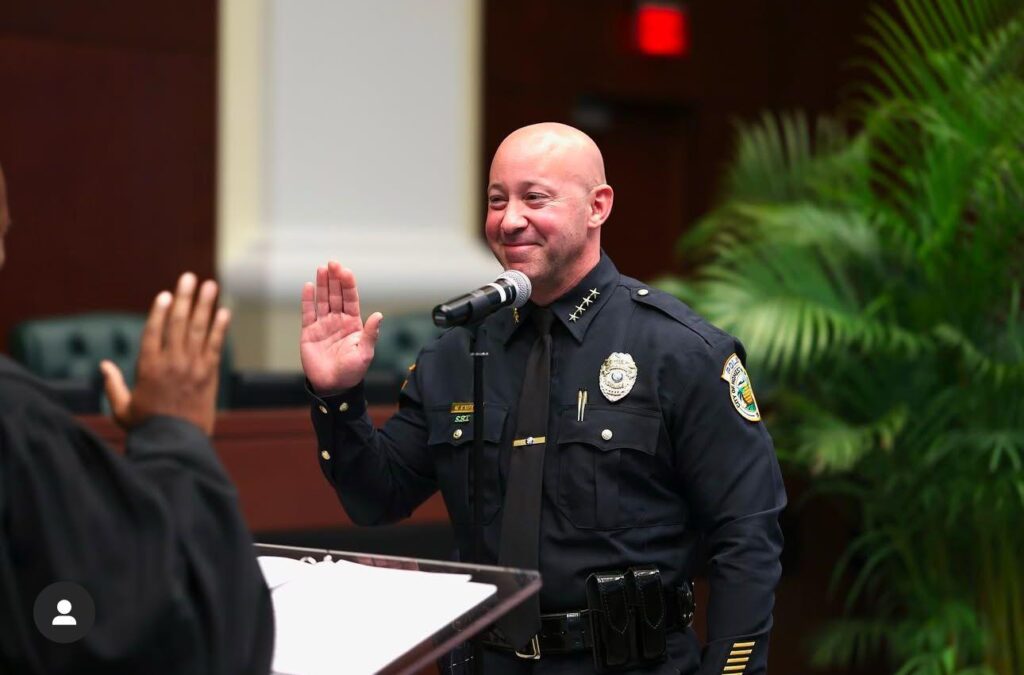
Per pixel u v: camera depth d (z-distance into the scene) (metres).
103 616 2.21
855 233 7.30
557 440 3.85
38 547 2.24
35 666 2.21
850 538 7.70
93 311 11.93
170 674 2.24
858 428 6.94
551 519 3.81
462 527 3.99
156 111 12.10
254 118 11.26
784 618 7.62
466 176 11.38
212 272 12.22
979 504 6.80
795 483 7.57
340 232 11.05
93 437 2.36
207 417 2.57
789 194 8.20
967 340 6.88
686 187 15.00
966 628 6.91
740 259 7.52
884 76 7.60
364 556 3.24
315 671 2.68
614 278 4.05
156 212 12.10
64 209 11.85
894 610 7.74
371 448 4.01
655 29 14.62
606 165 14.77
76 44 11.90
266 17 11.12
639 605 3.73
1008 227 6.74
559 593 3.75
